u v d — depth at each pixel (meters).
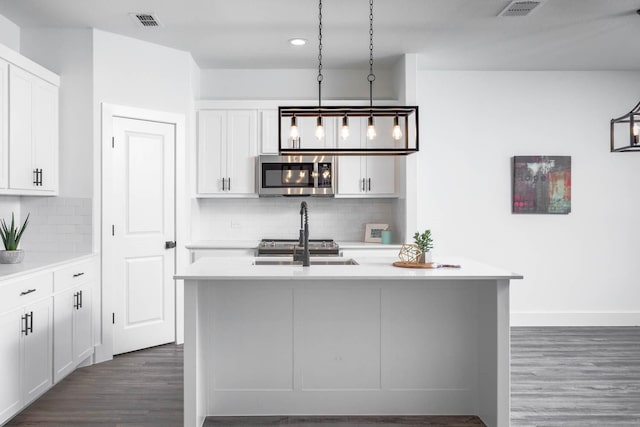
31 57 4.28
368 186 5.31
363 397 3.24
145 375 3.93
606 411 3.23
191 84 5.08
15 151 3.60
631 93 5.67
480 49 4.90
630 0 3.74
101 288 4.32
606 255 5.69
